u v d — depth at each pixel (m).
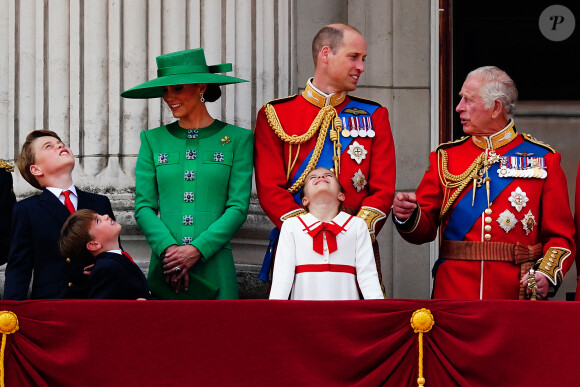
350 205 29.62
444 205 30.11
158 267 29.22
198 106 30.34
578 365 25.41
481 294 29.27
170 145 30.22
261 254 33.38
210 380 25.20
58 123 33.53
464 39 38.41
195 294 29.27
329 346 25.41
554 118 38.72
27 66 34.00
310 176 27.91
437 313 25.67
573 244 29.16
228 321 25.34
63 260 28.12
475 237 29.58
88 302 25.28
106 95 33.50
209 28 33.75
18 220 28.28
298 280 27.27
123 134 33.34
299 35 35.88
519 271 29.23
